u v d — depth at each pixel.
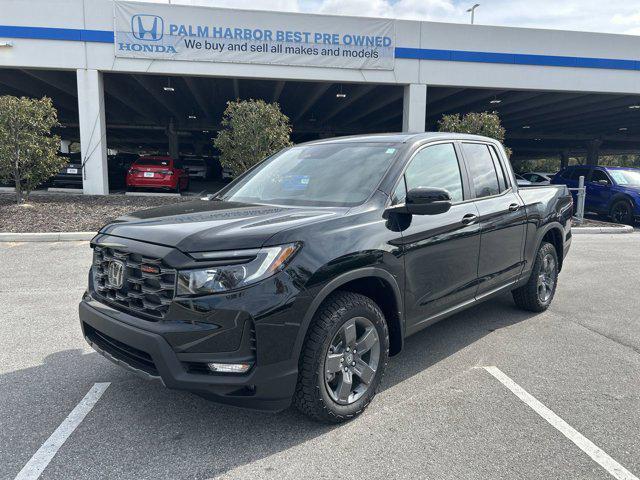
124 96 22.73
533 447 2.92
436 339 4.69
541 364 4.12
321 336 2.92
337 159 4.02
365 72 17.11
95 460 2.77
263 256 2.72
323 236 2.97
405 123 17.77
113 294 3.10
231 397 2.72
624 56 18.58
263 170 4.45
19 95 24.38
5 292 6.12
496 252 4.48
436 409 3.36
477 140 4.71
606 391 3.64
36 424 3.13
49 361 4.08
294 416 3.26
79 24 15.41
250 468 2.71
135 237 2.97
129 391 3.58
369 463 2.76
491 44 17.67
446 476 2.64
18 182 12.13
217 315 2.63
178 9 15.81
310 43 16.66
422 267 3.60
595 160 40.31
